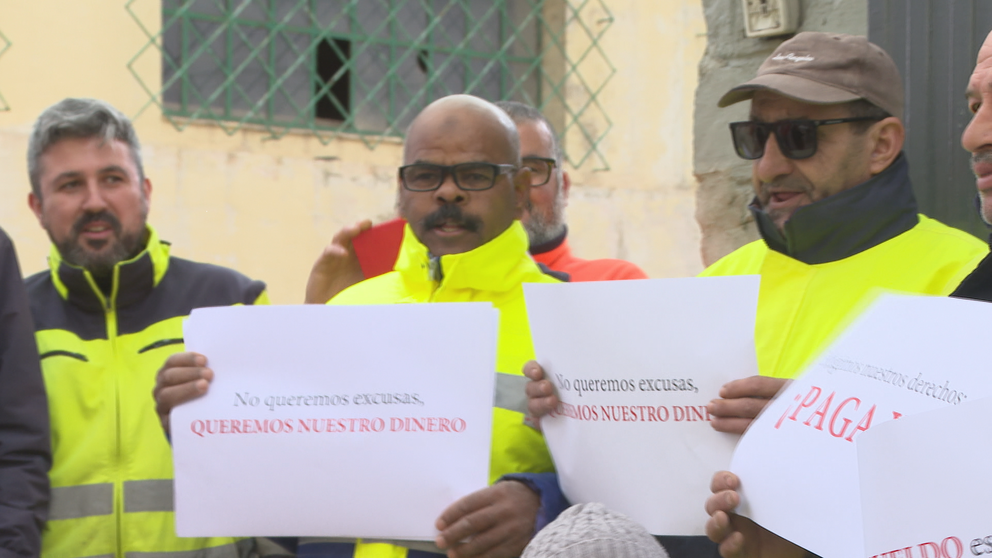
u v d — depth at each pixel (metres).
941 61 2.96
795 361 2.23
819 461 1.70
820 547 1.67
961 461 1.39
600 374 2.02
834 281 2.25
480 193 2.34
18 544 2.26
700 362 1.96
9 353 2.38
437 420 2.09
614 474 2.00
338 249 2.90
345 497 2.09
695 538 2.29
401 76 6.75
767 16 3.38
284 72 6.48
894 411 1.60
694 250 7.16
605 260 3.28
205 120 6.20
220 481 2.12
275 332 2.17
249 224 6.21
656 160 7.10
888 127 2.27
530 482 2.12
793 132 2.28
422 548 2.17
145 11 6.09
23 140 5.77
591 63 6.95
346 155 6.50
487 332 2.11
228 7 6.37
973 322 1.56
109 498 2.46
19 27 5.80
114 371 2.57
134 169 2.69
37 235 5.75
